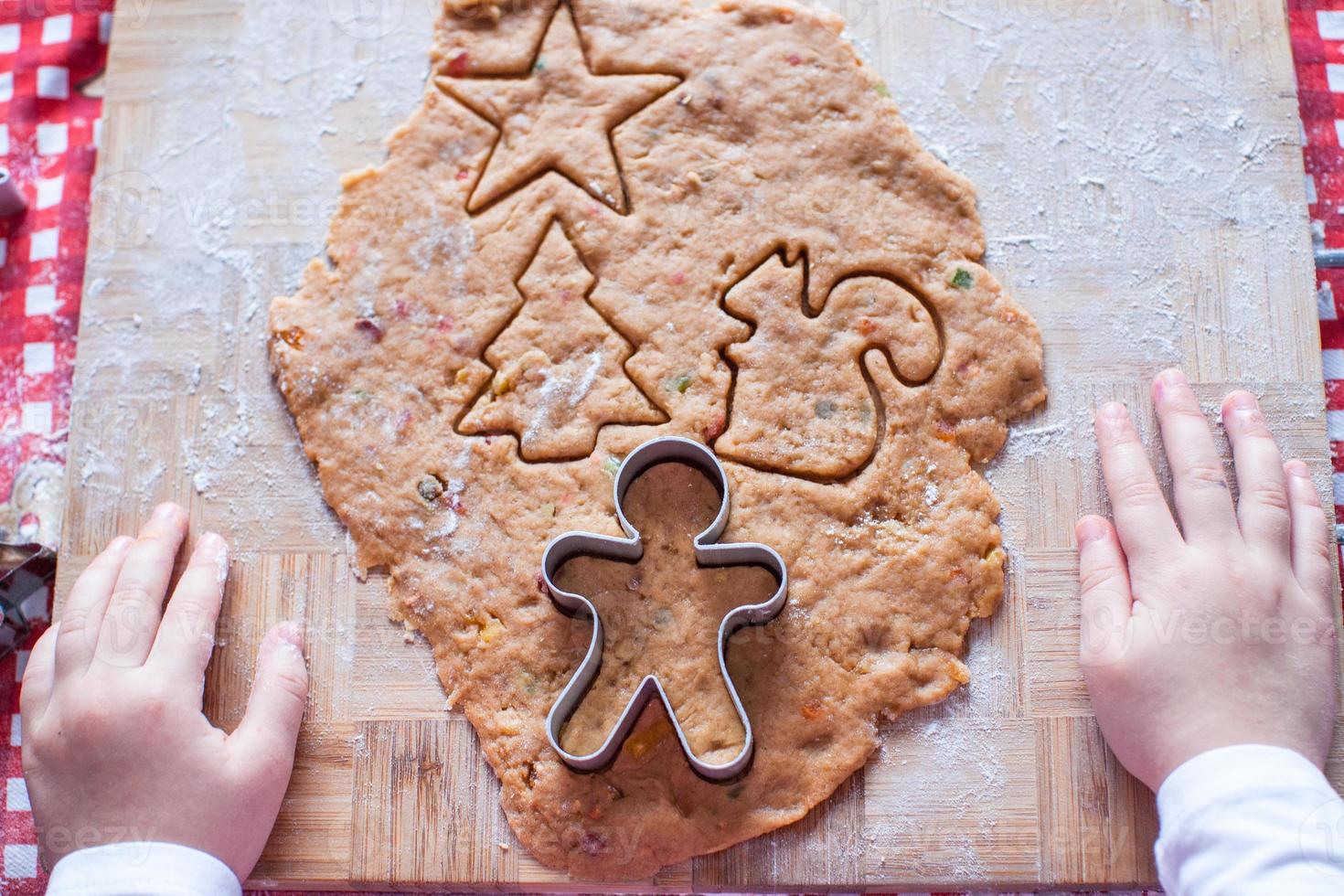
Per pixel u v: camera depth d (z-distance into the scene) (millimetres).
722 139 530
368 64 550
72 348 569
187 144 548
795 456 511
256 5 555
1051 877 494
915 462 512
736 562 505
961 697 504
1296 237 531
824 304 521
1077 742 500
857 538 506
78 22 591
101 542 525
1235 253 531
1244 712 476
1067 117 540
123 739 486
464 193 531
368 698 509
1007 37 546
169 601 514
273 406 529
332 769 506
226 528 522
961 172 537
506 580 507
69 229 578
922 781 499
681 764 495
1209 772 470
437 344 521
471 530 511
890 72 545
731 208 525
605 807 494
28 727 499
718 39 535
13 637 544
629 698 499
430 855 500
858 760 496
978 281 522
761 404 513
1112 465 510
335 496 518
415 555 512
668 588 505
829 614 502
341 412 521
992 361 519
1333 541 509
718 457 512
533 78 536
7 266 577
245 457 527
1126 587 498
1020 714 502
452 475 514
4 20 591
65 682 496
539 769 496
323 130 546
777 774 495
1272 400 523
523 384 518
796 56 533
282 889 503
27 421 564
